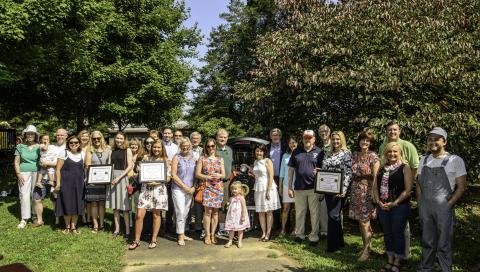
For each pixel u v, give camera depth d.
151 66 19.98
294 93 8.87
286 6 10.52
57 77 15.05
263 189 7.36
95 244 6.92
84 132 7.88
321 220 7.55
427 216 5.18
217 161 7.24
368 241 6.20
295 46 8.71
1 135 20.39
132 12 19.47
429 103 7.79
